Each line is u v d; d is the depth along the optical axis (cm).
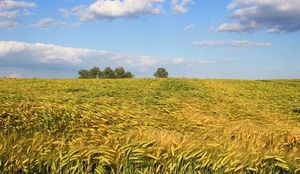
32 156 518
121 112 970
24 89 1745
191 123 925
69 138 709
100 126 799
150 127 835
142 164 521
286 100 1712
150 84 2177
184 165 519
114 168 520
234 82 2589
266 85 2497
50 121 869
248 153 561
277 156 549
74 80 2392
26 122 845
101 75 5525
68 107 1002
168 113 1084
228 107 1304
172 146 536
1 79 2267
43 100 1160
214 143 586
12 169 498
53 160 513
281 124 1022
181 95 1645
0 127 795
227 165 529
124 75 5516
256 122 1034
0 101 1071
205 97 1634
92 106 1063
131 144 543
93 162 520
